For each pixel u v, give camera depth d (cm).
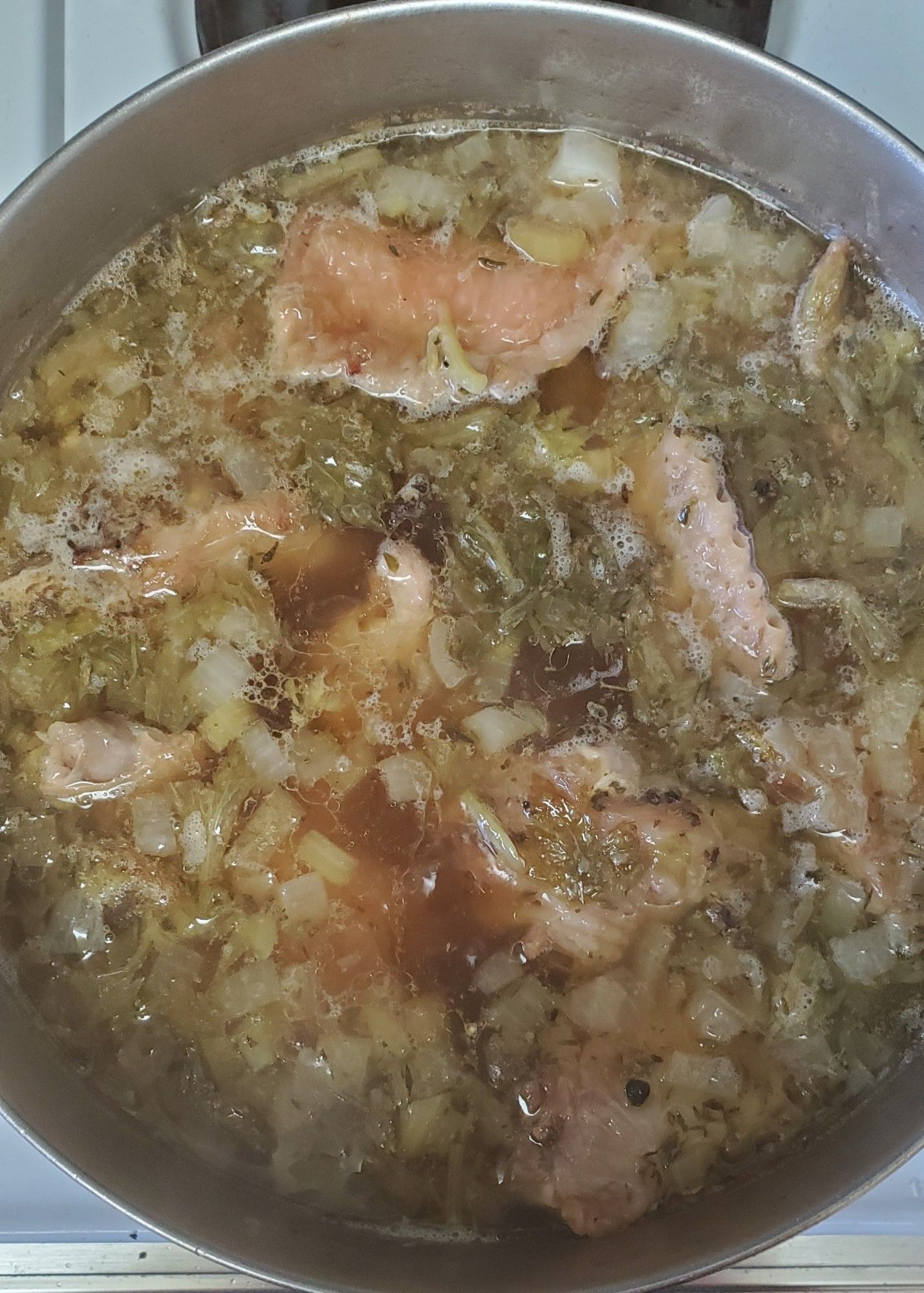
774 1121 31
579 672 33
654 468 33
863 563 33
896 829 32
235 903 32
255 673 32
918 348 34
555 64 31
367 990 32
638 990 32
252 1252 27
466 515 33
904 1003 31
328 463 33
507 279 33
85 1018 30
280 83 30
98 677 32
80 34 34
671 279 34
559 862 32
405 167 33
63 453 32
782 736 32
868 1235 31
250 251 33
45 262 31
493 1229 30
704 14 33
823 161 32
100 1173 27
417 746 33
